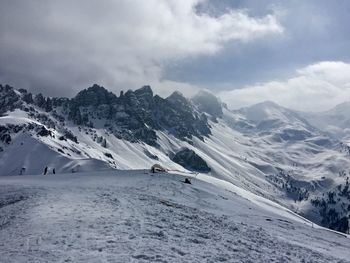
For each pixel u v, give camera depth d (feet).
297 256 82.07
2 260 57.41
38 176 232.53
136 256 59.98
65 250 62.44
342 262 84.48
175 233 82.94
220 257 66.59
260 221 145.28
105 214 96.27
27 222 86.38
